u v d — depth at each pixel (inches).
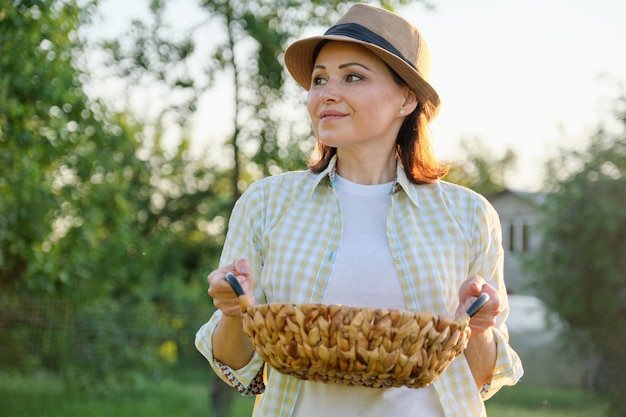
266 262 95.7
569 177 561.0
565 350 538.9
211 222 554.9
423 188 97.2
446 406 91.7
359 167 97.0
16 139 373.7
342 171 97.7
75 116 398.6
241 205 99.0
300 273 93.3
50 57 377.1
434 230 95.1
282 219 96.0
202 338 96.1
